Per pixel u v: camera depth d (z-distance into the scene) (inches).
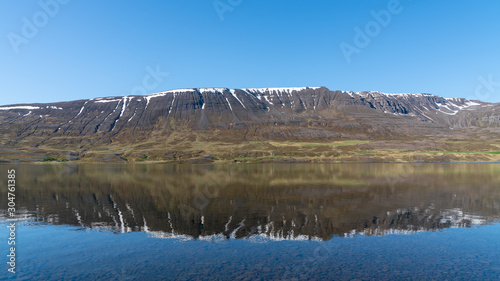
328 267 795.4
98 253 912.3
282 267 796.0
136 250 936.3
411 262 830.5
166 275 750.5
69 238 1063.0
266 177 3208.7
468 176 3186.5
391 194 1994.3
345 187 2348.7
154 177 3307.1
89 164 6264.8
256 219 1320.1
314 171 4005.9
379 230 1147.3
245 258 864.3
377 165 5295.3
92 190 2233.0
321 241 1017.5
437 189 2217.0
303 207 1573.6
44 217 1371.8
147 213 1446.9
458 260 846.5
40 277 746.8
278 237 1061.1
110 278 738.2
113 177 3316.9
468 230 1143.6
